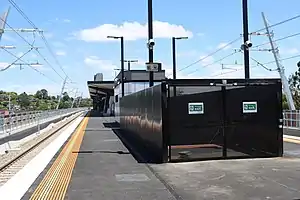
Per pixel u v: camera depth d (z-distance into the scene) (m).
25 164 14.24
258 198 7.91
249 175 10.39
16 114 31.92
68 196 8.36
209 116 13.48
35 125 34.19
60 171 11.68
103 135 26.02
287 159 13.34
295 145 17.67
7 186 9.80
